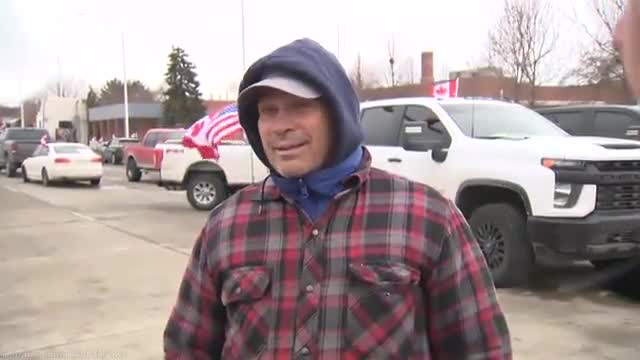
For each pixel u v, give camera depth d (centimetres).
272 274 166
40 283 739
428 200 170
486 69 2555
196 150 1423
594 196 613
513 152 664
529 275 673
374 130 818
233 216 177
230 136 1408
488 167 679
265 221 172
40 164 2241
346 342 157
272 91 165
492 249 688
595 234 607
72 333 554
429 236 165
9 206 1541
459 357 168
